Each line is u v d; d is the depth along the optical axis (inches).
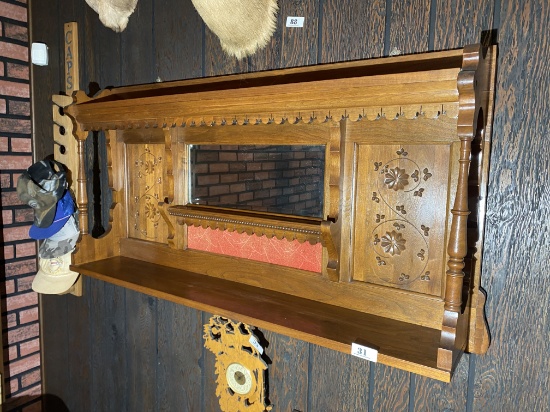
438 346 31.7
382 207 36.9
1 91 61.7
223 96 37.9
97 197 61.2
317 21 40.4
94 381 64.6
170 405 55.5
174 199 48.3
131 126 47.1
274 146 42.1
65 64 60.4
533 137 31.8
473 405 35.4
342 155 37.3
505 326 33.9
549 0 30.5
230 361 47.1
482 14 32.9
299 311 38.8
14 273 65.3
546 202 31.7
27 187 55.1
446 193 33.9
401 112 30.7
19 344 67.4
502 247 33.6
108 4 54.6
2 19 61.2
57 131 61.5
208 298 41.8
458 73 27.2
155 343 56.1
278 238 40.1
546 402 32.7
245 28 44.1
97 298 62.5
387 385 39.0
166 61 51.7
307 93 33.6
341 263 39.1
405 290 36.4
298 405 44.3
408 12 35.8
